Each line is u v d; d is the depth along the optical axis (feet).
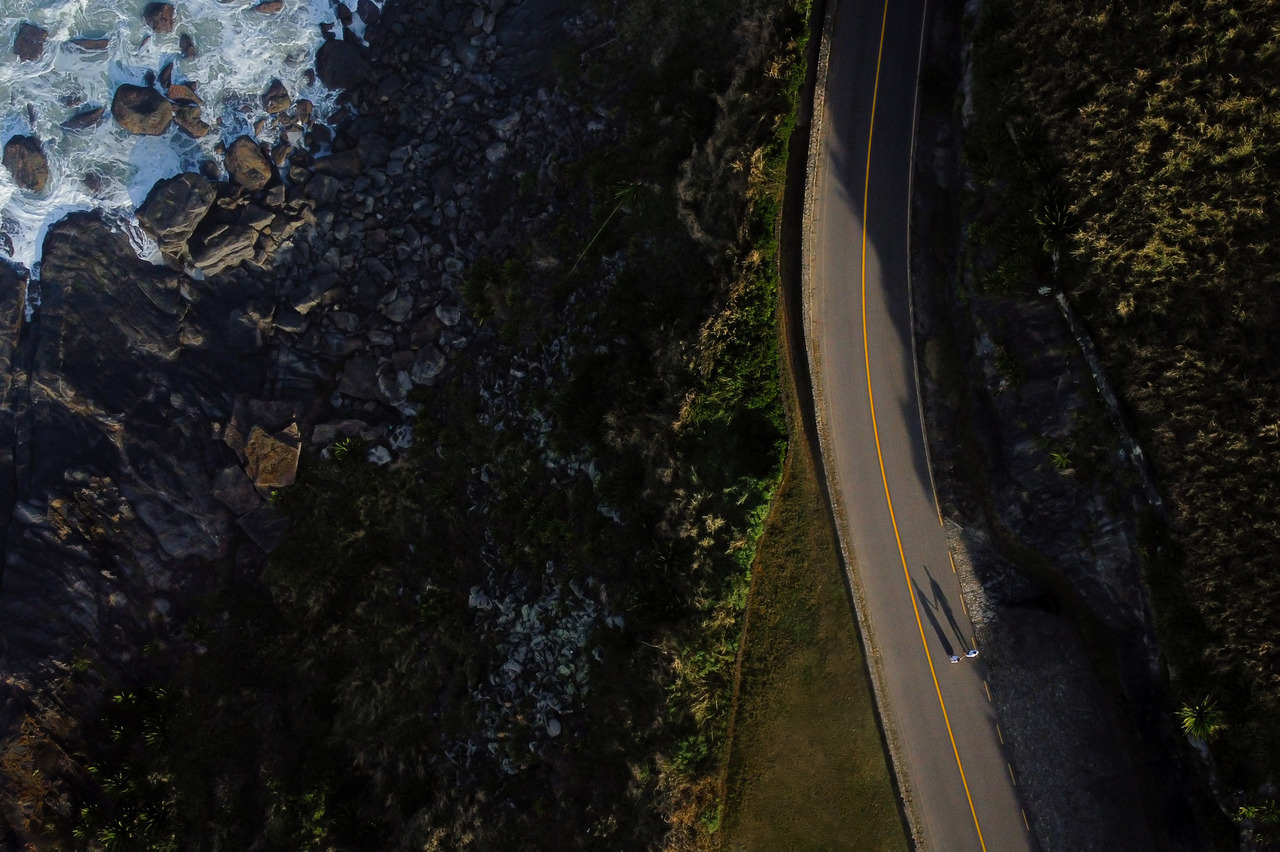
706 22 104.22
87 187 125.39
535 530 103.50
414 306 119.75
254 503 119.85
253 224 121.90
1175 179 78.43
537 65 118.32
